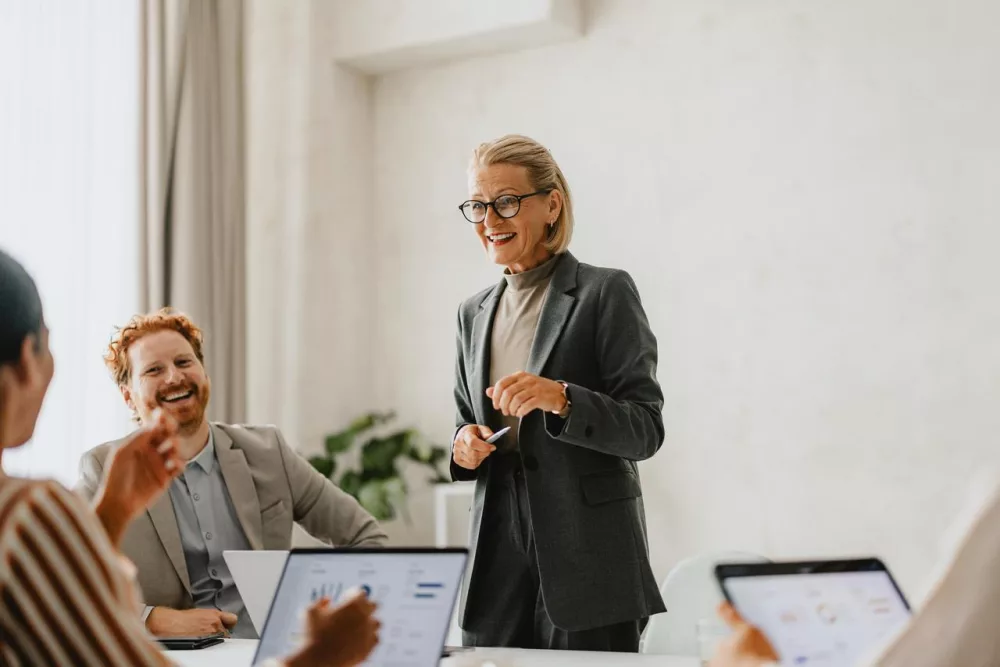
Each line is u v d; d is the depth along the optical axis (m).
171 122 3.58
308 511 2.40
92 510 1.04
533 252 1.80
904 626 0.88
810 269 3.34
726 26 3.53
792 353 3.34
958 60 3.18
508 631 1.65
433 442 3.99
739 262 3.45
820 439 3.28
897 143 3.24
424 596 1.19
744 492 3.38
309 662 1.02
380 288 4.15
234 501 2.23
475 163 1.77
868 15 3.31
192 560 2.19
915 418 3.15
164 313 2.37
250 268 3.96
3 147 3.07
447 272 4.02
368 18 3.97
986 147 3.12
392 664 1.15
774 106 3.43
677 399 3.50
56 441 3.14
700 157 3.54
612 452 1.58
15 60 3.12
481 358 1.78
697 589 2.13
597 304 1.71
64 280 3.21
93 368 3.29
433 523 3.97
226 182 3.85
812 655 1.03
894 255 3.22
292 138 3.93
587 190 3.72
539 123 3.84
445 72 4.06
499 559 1.68
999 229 3.09
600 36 3.75
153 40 3.53
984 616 0.84
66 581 0.84
